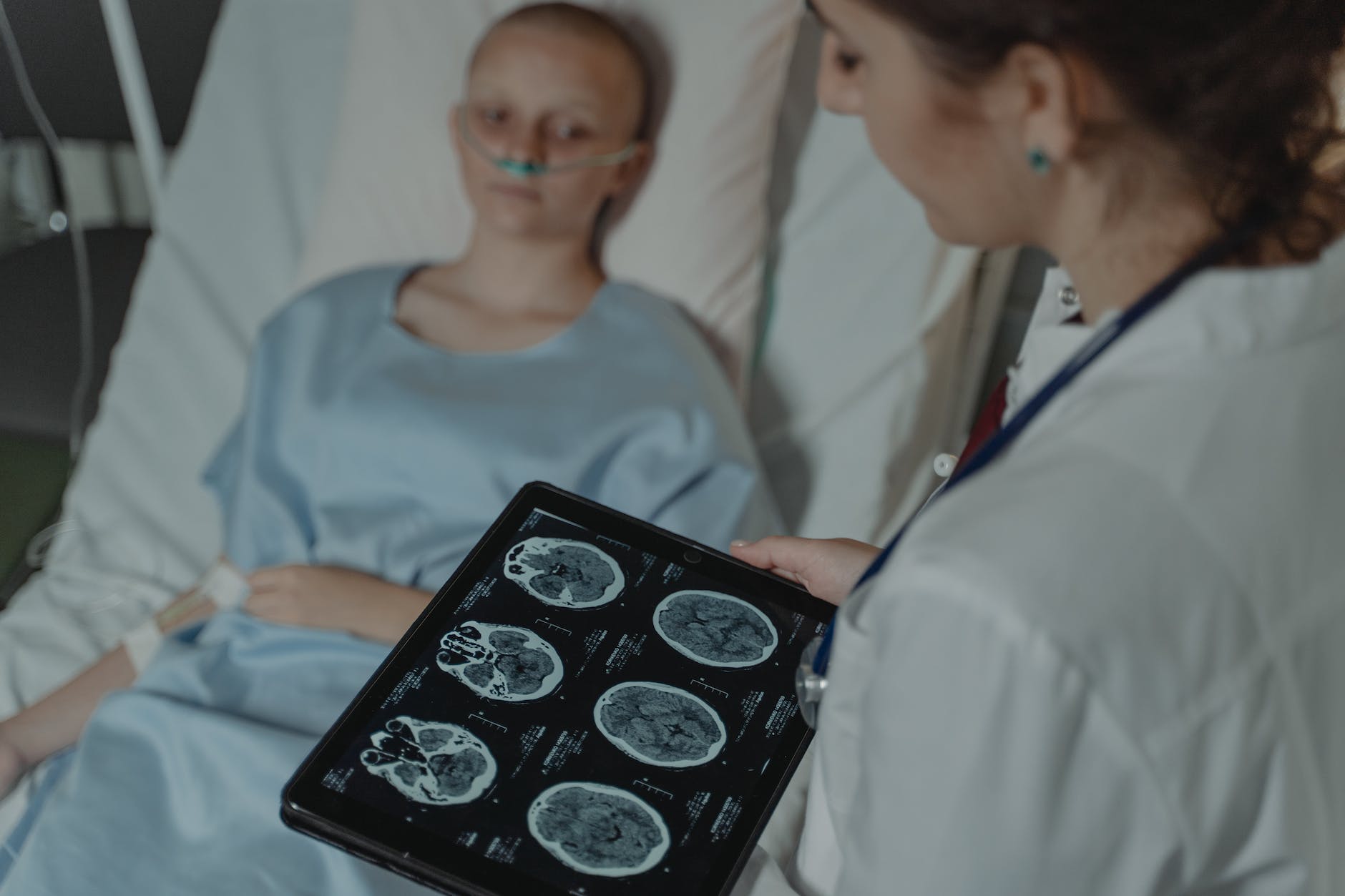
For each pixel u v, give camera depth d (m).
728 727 0.75
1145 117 0.50
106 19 1.96
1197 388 0.49
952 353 1.86
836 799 0.61
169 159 2.21
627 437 1.46
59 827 1.16
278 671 1.32
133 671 1.38
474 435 1.43
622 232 1.67
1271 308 0.50
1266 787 0.49
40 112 2.05
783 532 1.53
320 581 1.36
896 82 0.52
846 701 0.57
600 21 1.54
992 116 0.51
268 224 1.91
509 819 0.69
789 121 1.80
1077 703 0.44
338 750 0.71
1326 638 0.50
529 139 1.50
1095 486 0.47
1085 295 0.56
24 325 1.95
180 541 1.64
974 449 0.73
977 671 0.45
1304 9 0.49
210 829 1.18
